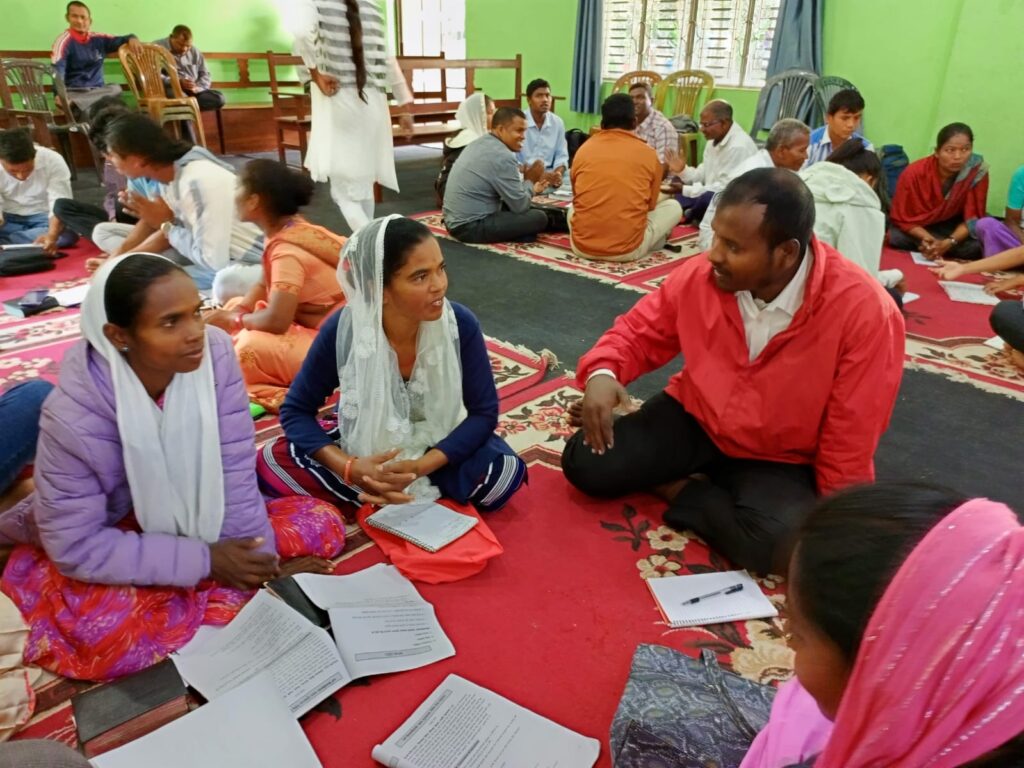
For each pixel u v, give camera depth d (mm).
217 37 8273
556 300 3613
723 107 4969
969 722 490
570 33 7516
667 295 1855
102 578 1376
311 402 1808
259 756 1149
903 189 4535
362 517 1807
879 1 5496
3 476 1573
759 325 1659
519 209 4625
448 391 1773
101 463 1356
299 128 6391
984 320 3381
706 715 1145
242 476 1525
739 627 1531
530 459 2180
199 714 1208
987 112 5027
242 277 2957
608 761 1211
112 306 1278
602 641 1491
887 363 1589
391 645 1427
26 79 6438
